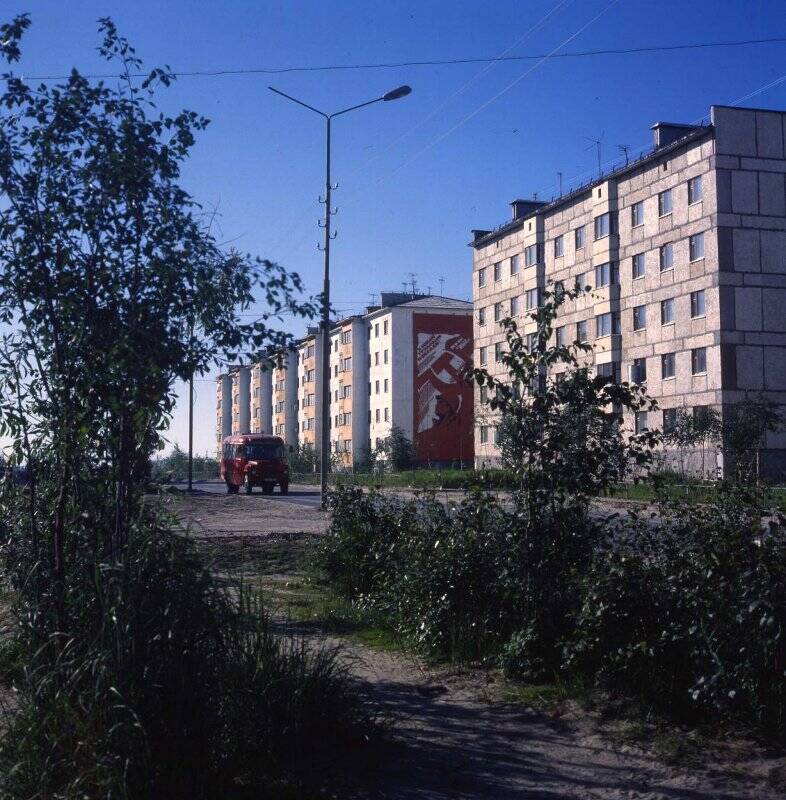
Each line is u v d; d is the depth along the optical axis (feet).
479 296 208.13
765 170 143.02
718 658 18.66
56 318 16.65
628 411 25.50
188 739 15.08
